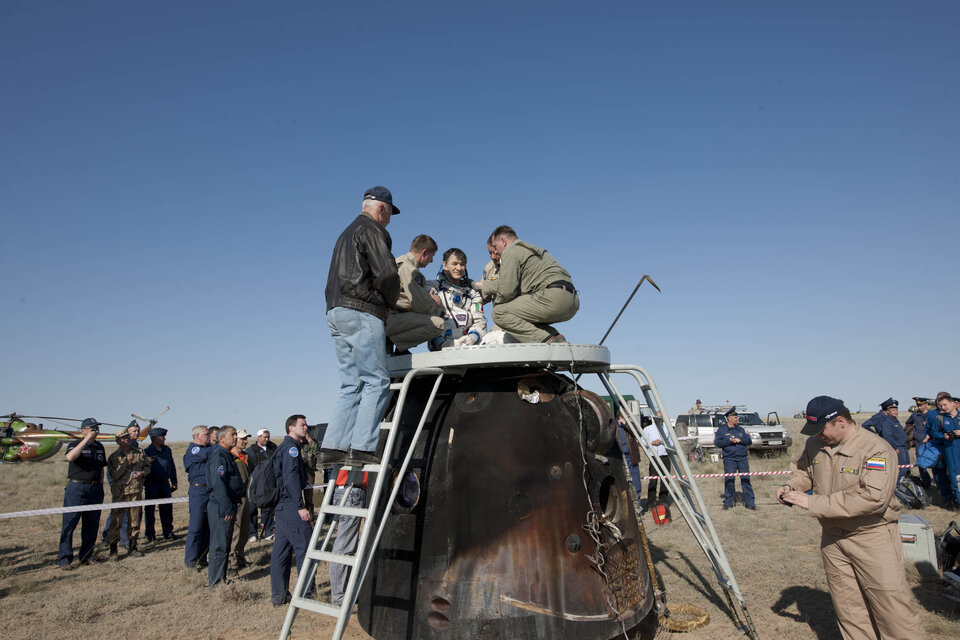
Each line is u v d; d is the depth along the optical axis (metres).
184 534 11.95
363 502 6.01
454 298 5.77
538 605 4.05
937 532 8.77
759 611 5.79
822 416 4.28
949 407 10.58
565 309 4.91
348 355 4.27
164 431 11.67
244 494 8.90
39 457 21.31
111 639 5.72
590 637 4.09
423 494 4.46
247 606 6.74
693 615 5.46
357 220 4.47
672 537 9.34
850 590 4.27
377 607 4.44
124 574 8.48
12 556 9.91
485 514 4.25
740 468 12.09
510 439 4.43
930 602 5.91
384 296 4.25
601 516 4.47
